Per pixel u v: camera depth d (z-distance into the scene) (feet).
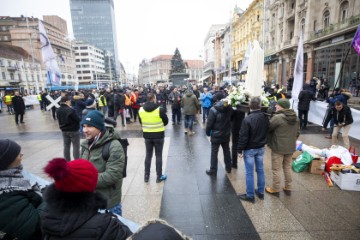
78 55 338.75
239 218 10.90
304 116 29.50
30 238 4.77
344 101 23.16
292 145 12.35
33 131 34.22
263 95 17.38
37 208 5.08
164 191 13.83
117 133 7.98
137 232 3.23
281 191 13.39
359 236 9.46
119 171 7.21
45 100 63.87
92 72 350.02
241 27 155.53
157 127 14.56
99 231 3.93
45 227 3.98
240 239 9.48
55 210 3.94
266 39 118.21
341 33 61.11
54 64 44.57
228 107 15.30
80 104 30.99
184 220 10.87
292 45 86.69
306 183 14.24
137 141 26.05
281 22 100.22
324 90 50.93
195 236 9.71
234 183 14.67
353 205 11.68
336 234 9.61
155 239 2.94
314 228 10.01
